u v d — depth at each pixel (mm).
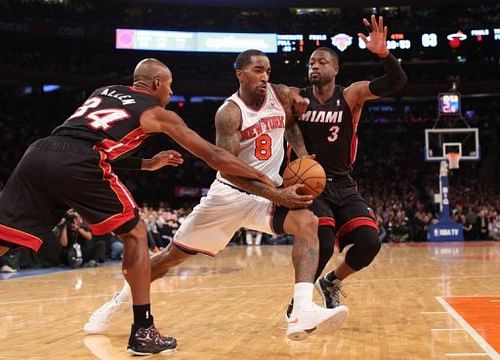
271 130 3988
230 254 15172
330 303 4551
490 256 12289
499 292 6148
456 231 19922
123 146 3561
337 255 12969
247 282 8008
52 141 3477
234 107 3900
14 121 25234
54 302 6254
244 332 4180
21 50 25656
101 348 3695
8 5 23547
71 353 3545
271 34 27406
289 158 4449
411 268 9555
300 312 3299
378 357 3273
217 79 28875
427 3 25891
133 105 3588
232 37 26922
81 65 26828
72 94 27844
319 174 3580
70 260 11758
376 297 5996
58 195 3449
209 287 7426
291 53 27641
